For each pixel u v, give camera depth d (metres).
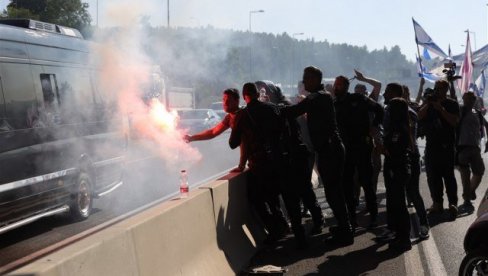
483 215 5.38
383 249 7.62
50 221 9.82
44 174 8.75
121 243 4.13
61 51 9.73
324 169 7.74
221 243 6.43
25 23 9.17
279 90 9.80
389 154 7.66
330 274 6.52
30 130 8.48
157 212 4.90
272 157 7.42
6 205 7.82
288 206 7.55
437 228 8.89
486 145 11.70
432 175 9.90
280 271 6.44
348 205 8.86
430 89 11.64
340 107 8.76
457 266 6.85
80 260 3.58
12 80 8.24
